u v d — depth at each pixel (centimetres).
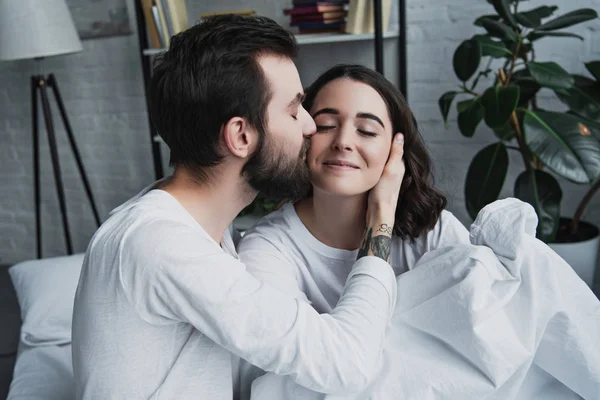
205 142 93
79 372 90
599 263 241
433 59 249
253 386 99
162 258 83
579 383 102
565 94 203
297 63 278
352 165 105
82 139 334
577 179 182
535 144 188
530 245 103
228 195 99
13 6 253
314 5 243
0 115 350
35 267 197
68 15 268
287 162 99
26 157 351
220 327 83
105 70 315
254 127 93
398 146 112
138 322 86
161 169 293
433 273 102
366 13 231
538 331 99
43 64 331
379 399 93
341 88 107
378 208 108
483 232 105
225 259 87
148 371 88
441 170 257
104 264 87
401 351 100
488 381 95
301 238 117
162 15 262
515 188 209
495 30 201
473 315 94
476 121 201
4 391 222
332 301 119
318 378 85
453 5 239
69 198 348
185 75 91
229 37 91
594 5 220
